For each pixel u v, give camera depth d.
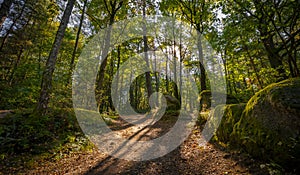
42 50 14.53
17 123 5.49
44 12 13.02
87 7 13.52
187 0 12.16
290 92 2.98
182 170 3.52
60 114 6.67
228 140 4.22
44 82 6.34
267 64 10.01
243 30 6.45
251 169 2.99
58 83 7.35
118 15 13.85
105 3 12.76
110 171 3.69
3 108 8.45
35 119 5.71
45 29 14.44
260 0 5.26
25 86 8.86
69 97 7.68
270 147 2.90
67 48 14.37
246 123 3.65
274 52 6.86
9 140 4.52
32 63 11.30
